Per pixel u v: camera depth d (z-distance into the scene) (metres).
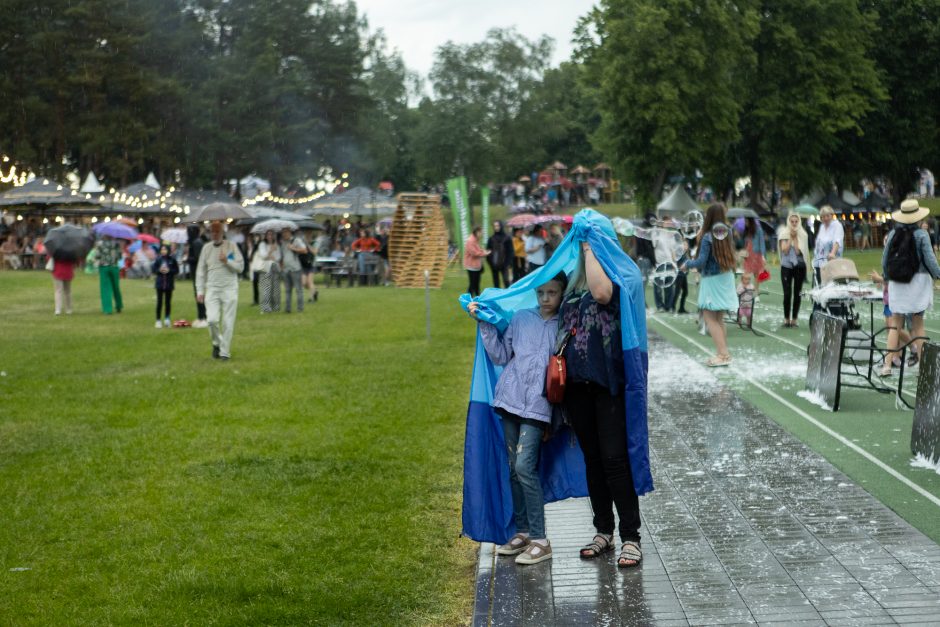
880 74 53.22
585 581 5.41
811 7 50.06
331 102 76.19
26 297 29.41
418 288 34.09
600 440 5.59
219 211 20.52
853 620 4.73
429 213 34.97
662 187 50.56
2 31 64.69
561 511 6.84
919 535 5.90
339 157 77.12
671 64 46.00
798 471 7.47
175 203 50.16
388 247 36.81
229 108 69.56
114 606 5.29
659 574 5.45
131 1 67.75
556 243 28.34
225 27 75.56
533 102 85.25
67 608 5.28
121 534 6.51
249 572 5.74
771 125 51.31
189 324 20.80
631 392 5.46
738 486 7.11
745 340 15.69
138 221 50.62
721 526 6.23
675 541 5.99
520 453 5.64
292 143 71.44
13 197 46.12
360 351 15.86
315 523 6.66
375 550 6.11
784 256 17.03
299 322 21.41
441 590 5.45
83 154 65.06
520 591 5.30
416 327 19.75
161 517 6.85
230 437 9.37
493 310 5.79
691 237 21.38
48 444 9.20
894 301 11.86
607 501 5.82
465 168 84.25
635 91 46.69
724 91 47.97
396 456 8.47
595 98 52.16
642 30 45.62
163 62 69.50
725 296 12.77
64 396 11.91
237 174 71.12
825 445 8.32
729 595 5.10
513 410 5.63
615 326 5.50
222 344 15.16
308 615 5.11
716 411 9.84
